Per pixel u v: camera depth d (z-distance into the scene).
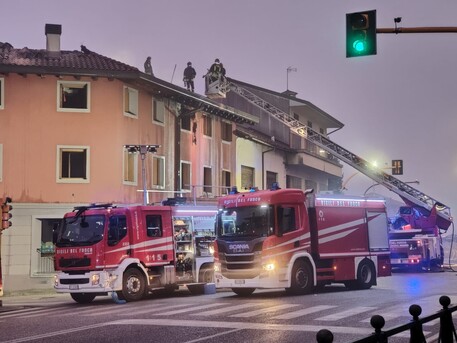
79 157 28.31
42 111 27.86
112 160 28.39
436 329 10.89
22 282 26.84
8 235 26.91
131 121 29.52
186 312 14.07
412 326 4.20
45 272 27.23
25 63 27.55
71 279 18.19
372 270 21.06
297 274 18.47
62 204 27.61
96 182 28.08
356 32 12.80
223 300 17.23
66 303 19.25
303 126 36.84
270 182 43.50
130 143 29.38
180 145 33.12
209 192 35.84
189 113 33.16
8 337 10.88
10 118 27.56
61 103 28.22
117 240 18.31
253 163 40.94
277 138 46.72
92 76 28.05
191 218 20.72
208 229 21.27
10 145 27.45
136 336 10.60
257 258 17.91
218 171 36.72
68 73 27.53
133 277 18.47
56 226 19.11
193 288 21.45
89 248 18.02
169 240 19.73
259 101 38.44
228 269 18.38
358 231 20.78
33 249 27.16
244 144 39.94
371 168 35.34
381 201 21.91
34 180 27.50
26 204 27.30
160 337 10.45
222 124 37.59
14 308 17.70
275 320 12.32
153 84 29.80
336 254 19.81
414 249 30.70
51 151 27.78
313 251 19.27
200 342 9.88
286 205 18.45
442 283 22.98
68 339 10.46
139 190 29.61
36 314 15.19
